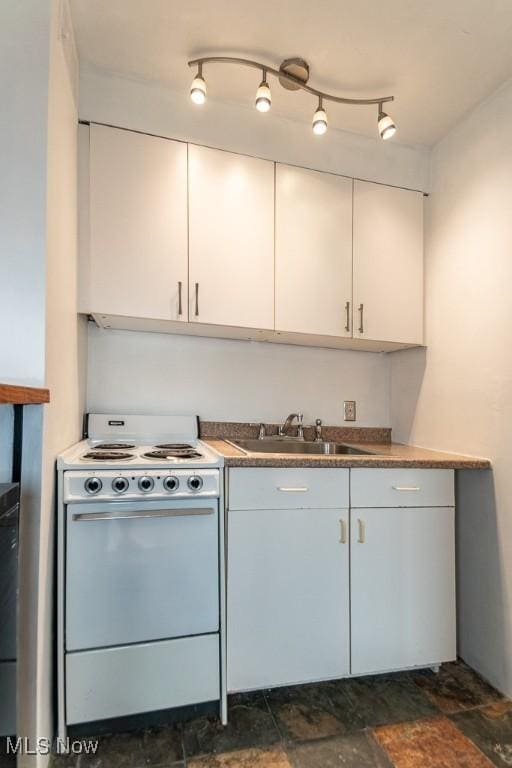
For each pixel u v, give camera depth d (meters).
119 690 1.30
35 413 1.10
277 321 1.84
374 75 1.60
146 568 1.33
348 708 1.45
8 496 0.83
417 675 1.65
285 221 1.86
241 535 1.46
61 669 1.25
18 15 1.13
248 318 1.80
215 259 1.76
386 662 1.58
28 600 1.07
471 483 1.76
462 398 1.83
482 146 1.75
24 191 1.11
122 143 1.66
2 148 1.10
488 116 1.72
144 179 1.68
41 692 1.11
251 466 1.46
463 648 1.76
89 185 1.62
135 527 1.33
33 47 1.13
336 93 1.70
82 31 1.45
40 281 1.11
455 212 1.90
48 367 1.15
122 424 1.91
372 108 1.78
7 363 1.09
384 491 1.60
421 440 2.10
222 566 1.41
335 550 1.54
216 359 2.13
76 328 1.59
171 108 1.72
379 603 1.58
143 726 1.34
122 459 1.41
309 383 2.27
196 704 1.40
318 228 1.91
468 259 1.81
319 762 1.22
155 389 2.03
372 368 2.38
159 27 1.42
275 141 1.86
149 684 1.32
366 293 1.98
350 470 1.57
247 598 1.45
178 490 1.36
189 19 1.38
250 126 1.82
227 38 1.46
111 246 1.64
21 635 1.06
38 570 1.08
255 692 1.53
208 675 1.38
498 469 1.62
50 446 1.19
